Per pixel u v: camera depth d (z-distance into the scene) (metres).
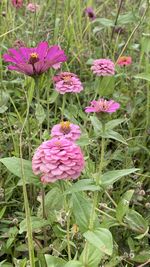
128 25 0.77
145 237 0.46
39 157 0.33
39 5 0.76
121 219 0.43
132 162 0.53
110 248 0.34
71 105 0.52
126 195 0.43
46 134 0.45
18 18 0.77
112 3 0.86
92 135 0.54
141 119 0.62
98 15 0.83
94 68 0.53
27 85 0.58
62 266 0.38
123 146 0.56
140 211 0.50
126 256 0.43
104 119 0.37
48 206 0.44
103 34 0.78
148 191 0.51
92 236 0.35
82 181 0.36
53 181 0.33
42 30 0.73
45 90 0.63
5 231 0.46
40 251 0.42
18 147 0.52
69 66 0.69
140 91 0.62
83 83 0.65
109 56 0.72
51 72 0.59
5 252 0.44
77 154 0.33
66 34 0.73
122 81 0.65
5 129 0.58
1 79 0.58
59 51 0.41
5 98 0.55
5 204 0.48
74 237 0.43
